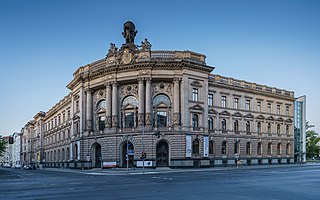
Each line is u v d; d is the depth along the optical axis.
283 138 90.88
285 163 90.50
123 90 69.38
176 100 65.25
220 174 43.75
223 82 76.12
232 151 76.44
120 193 21.80
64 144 99.06
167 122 65.94
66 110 97.75
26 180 39.53
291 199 18.67
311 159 143.62
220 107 74.81
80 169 73.56
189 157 63.50
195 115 67.06
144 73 65.94
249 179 33.66
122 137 66.38
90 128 73.88
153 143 63.72
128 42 73.31
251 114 81.81
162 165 64.38
